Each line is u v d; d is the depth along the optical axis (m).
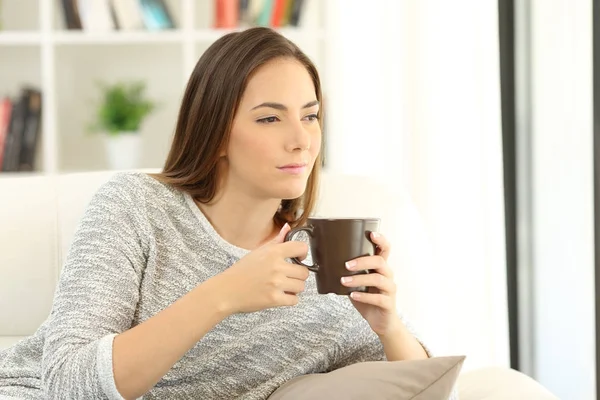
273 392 1.66
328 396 1.51
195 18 4.35
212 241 1.76
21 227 2.17
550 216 2.97
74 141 4.29
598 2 2.56
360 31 3.73
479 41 3.07
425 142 3.41
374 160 3.68
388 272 1.48
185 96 1.76
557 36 2.87
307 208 1.90
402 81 3.61
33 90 4.07
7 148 4.04
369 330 1.86
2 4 4.29
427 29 3.38
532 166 3.12
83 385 1.42
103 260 1.62
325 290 1.46
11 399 1.67
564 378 2.89
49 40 4.00
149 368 1.42
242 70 1.65
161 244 1.73
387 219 2.19
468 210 3.12
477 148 3.08
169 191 1.78
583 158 2.72
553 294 2.96
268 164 1.64
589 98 2.67
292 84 1.64
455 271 3.13
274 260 1.44
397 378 1.50
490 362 3.02
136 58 4.30
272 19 4.05
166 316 1.43
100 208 1.70
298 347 1.79
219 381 1.73
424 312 2.11
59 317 1.55
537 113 3.07
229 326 1.75
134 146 4.05
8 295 2.15
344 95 3.80
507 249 3.23
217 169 1.75
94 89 4.28
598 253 2.61
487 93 3.03
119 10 4.06
